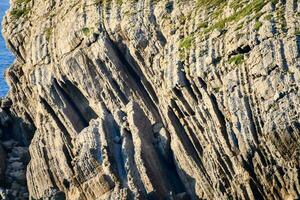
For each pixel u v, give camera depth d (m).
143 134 90.19
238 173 82.81
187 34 88.44
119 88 94.00
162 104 89.88
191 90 86.31
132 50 92.19
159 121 91.56
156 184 88.38
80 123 97.94
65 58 96.94
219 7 88.25
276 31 81.62
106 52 93.19
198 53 85.50
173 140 89.12
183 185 89.25
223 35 84.94
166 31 90.12
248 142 81.06
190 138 87.56
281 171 79.62
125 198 87.94
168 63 88.00
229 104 82.19
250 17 84.25
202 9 88.94
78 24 96.38
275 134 78.62
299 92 78.25
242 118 81.31
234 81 82.25
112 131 92.31
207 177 86.56
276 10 83.38
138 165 88.94
